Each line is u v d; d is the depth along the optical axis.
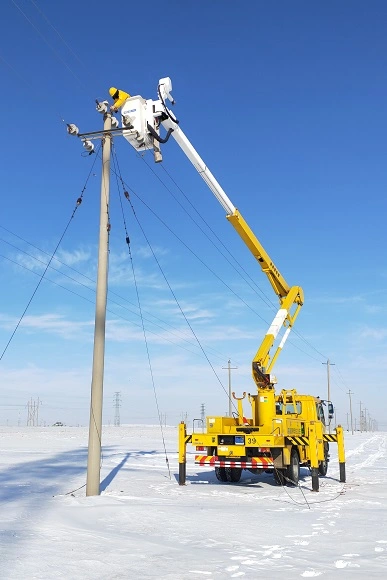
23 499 10.82
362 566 5.98
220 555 6.52
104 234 12.86
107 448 29.98
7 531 7.58
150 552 6.63
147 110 13.28
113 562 6.13
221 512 9.62
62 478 14.91
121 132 13.10
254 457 14.45
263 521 8.81
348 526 8.41
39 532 7.58
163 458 23.06
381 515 9.48
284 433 14.62
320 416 18.70
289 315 18.30
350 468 20.38
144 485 13.92
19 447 29.75
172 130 13.85
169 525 8.40
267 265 18.02
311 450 13.48
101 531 7.88
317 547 6.95
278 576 5.57
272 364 17.06
